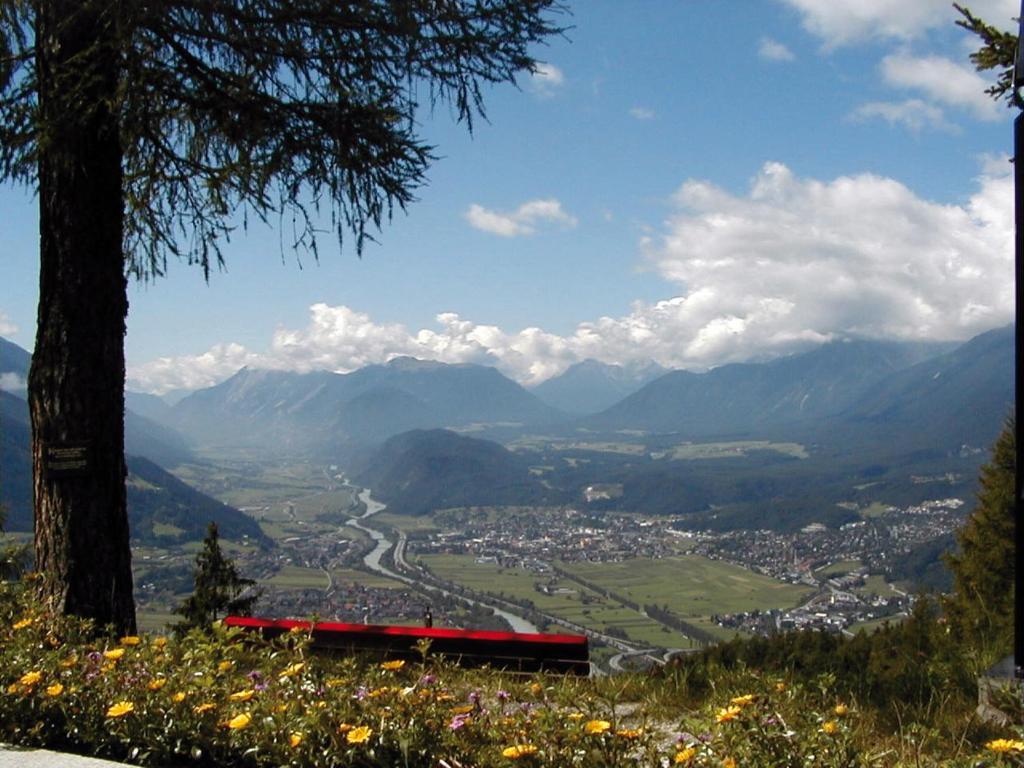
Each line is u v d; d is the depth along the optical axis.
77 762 3.39
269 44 5.75
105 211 6.25
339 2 5.66
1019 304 2.29
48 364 6.16
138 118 6.00
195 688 3.62
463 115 6.33
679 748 3.17
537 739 3.18
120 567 6.25
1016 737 4.01
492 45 6.09
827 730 3.18
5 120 5.99
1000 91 6.17
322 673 3.87
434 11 5.88
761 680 4.72
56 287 6.17
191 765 3.41
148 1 5.25
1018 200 2.28
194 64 6.16
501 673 5.86
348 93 6.13
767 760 3.05
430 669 4.95
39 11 5.52
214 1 5.46
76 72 5.52
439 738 3.21
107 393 6.24
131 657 4.17
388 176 6.29
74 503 6.11
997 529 11.23
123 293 6.39
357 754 3.18
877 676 5.63
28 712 3.65
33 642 4.38
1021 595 2.37
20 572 6.47
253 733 3.34
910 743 3.99
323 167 6.30
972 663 5.56
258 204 6.38
